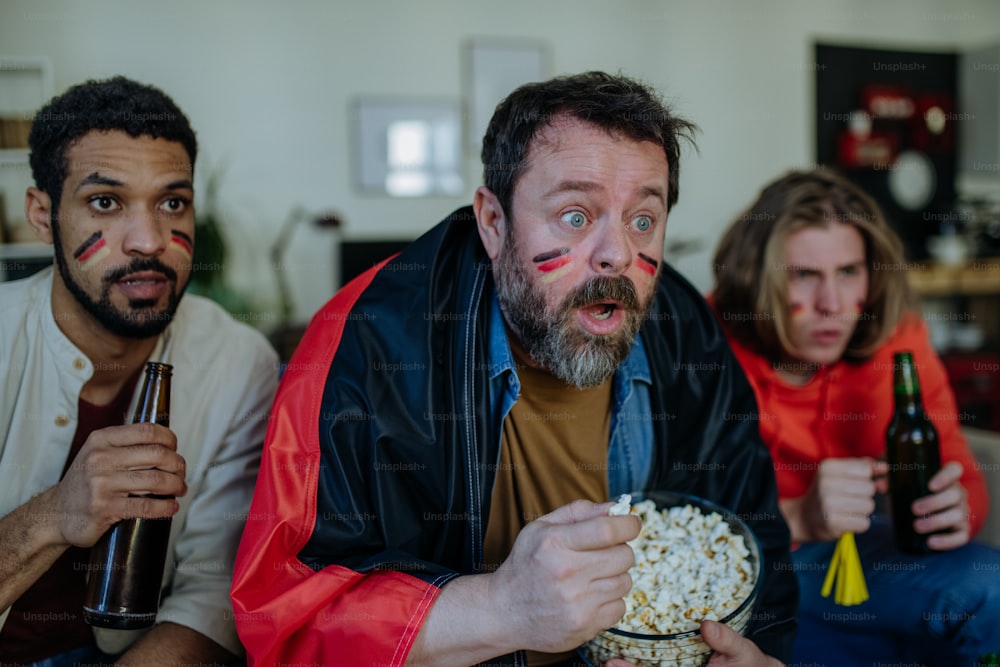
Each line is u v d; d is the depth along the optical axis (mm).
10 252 2646
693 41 3596
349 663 803
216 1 3158
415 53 3359
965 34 3842
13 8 2951
